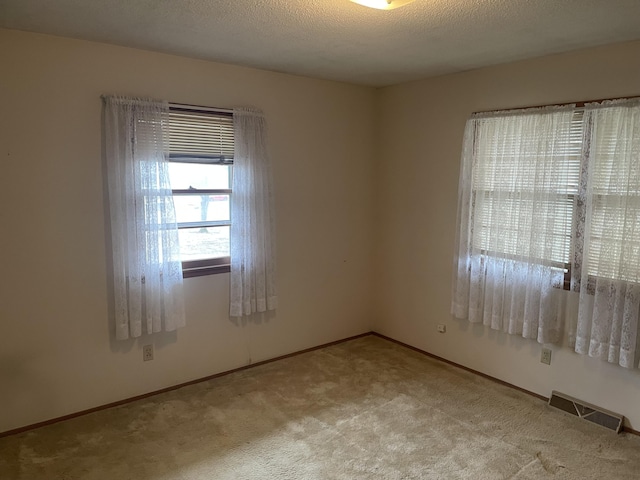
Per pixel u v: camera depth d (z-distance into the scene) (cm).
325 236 407
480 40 265
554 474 239
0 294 262
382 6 191
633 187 258
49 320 279
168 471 240
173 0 206
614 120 265
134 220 292
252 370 368
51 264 276
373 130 426
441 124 369
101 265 293
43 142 266
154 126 296
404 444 265
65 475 235
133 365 314
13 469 240
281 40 268
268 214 358
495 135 324
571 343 299
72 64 270
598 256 276
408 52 293
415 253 404
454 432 278
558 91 295
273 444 265
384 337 445
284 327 391
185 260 333
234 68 334
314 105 383
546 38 259
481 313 349
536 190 302
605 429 282
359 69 344
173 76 307
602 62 273
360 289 441
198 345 343
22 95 257
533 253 306
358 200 425
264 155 351
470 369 369
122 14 225
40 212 269
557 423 289
